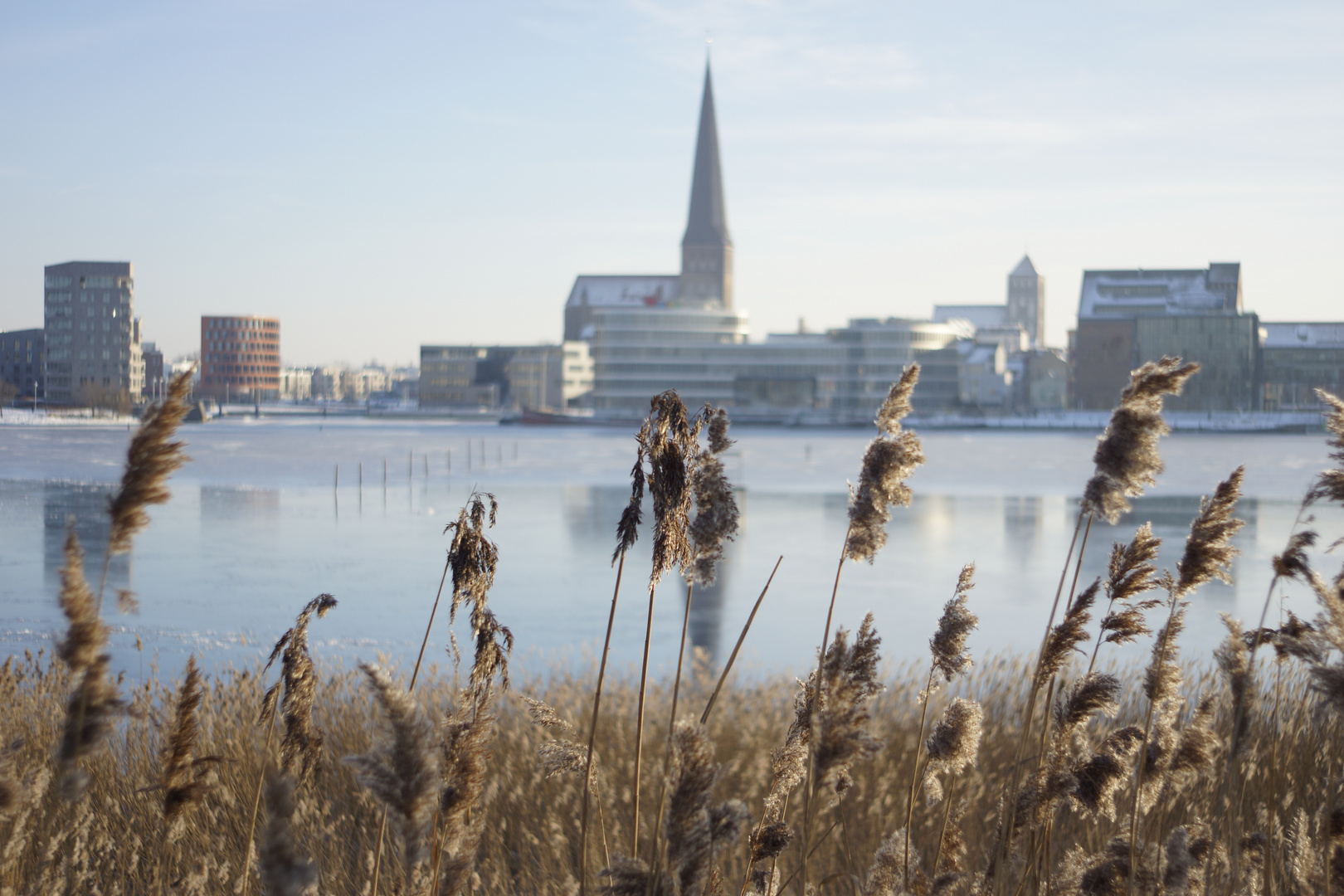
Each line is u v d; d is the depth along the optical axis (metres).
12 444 105.50
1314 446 134.75
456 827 2.48
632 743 6.97
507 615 23.17
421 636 19.38
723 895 2.75
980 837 4.85
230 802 4.59
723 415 2.55
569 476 73.25
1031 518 47.06
